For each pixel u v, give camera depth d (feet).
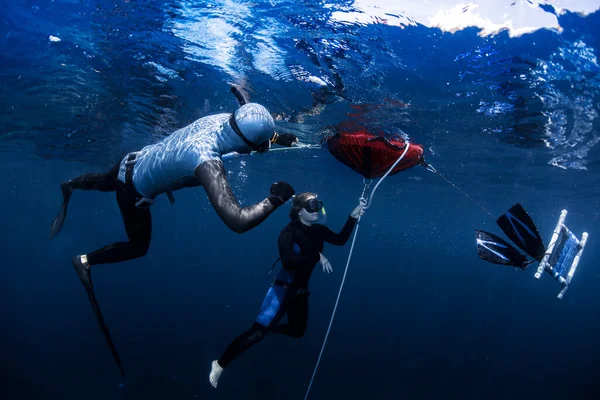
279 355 39.37
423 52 21.53
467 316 69.82
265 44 23.38
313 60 24.40
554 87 24.47
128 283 65.87
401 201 128.26
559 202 85.71
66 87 33.60
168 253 121.19
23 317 45.75
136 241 9.91
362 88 27.50
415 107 30.83
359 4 18.21
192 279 73.87
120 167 9.34
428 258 246.68
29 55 26.94
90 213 259.60
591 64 20.34
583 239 11.72
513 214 11.01
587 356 51.49
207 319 46.50
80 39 24.45
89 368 33.17
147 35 23.66
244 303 55.42
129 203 9.24
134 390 29.76
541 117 31.19
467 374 39.78
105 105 38.60
